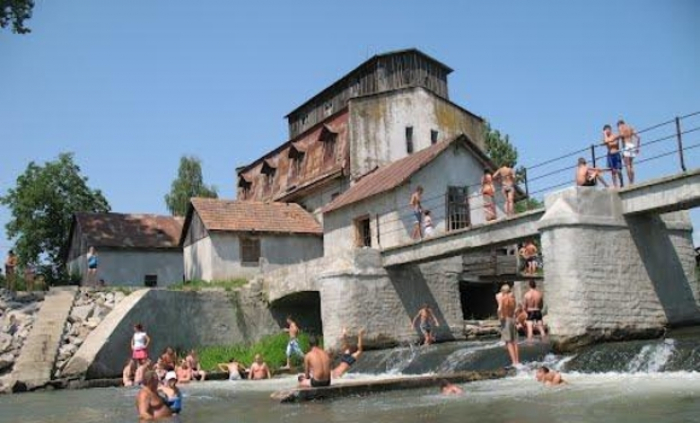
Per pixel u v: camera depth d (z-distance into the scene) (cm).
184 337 2984
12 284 3244
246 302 3209
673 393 1216
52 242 4759
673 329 2056
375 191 3284
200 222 3769
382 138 4053
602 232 1977
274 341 3062
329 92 4709
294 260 3819
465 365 2020
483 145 4631
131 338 2748
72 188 4853
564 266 1923
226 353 2970
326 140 4228
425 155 3397
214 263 3609
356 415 1199
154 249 4209
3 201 4747
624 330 1956
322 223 3697
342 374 2214
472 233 2484
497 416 1089
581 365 1712
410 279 2939
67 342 2650
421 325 2873
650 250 2059
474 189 3441
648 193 1952
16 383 2378
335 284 2773
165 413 1381
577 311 1900
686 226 2166
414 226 3209
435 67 4512
